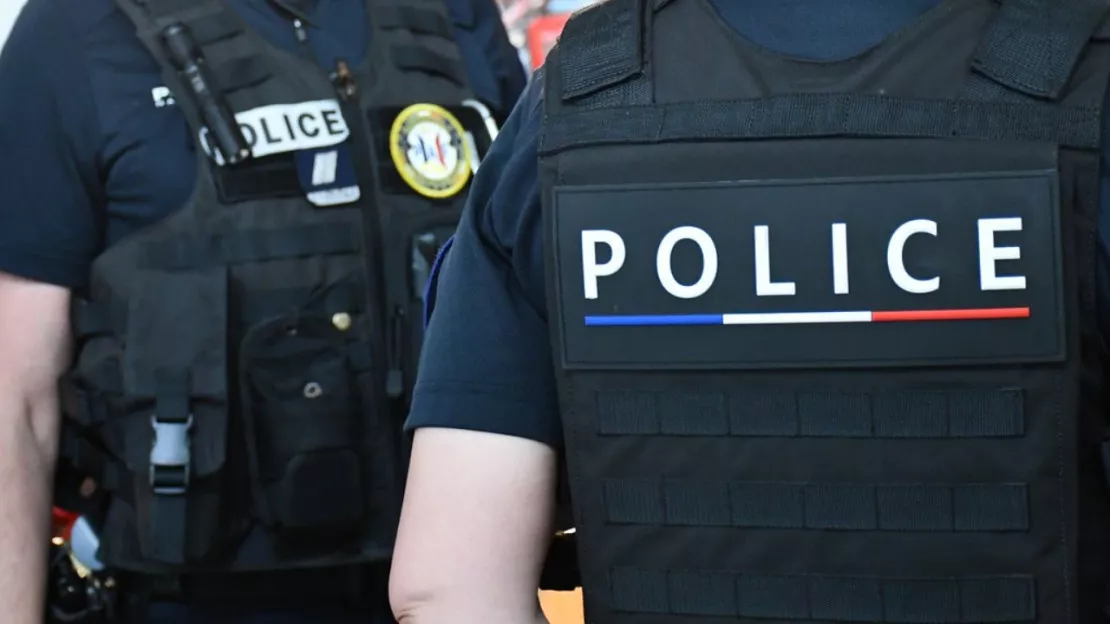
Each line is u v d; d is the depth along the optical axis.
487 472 1.22
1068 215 1.09
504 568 1.21
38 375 1.88
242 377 1.86
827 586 1.16
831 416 1.14
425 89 2.07
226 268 1.87
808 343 1.14
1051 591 1.12
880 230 1.12
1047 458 1.11
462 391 1.23
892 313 1.12
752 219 1.15
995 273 1.10
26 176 1.84
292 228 1.91
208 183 1.88
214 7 1.97
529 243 1.23
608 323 1.18
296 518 1.86
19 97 1.84
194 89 1.89
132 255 1.88
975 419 1.12
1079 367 1.10
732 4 1.22
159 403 1.83
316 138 1.95
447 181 2.04
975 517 1.12
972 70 1.14
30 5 1.89
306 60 1.99
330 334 1.91
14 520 1.83
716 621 1.19
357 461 1.90
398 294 1.97
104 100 1.87
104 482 1.90
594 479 1.21
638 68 1.22
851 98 1.15
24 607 1.83
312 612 1.95
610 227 1.18
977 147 1.11
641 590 1.21
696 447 1.18
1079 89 1.11
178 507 1.82
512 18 3.38
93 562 1.91
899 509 1.14
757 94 1.18
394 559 1.26
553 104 1.24
